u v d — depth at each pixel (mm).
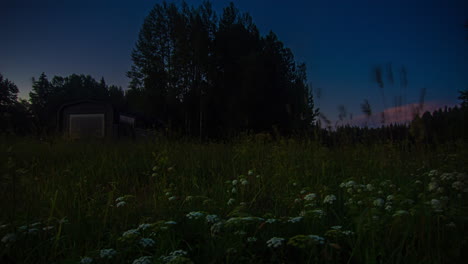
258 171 5570
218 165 6461
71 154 7969
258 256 2428
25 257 2512
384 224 2584
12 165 3307
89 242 2695
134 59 33844
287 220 2787
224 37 33500
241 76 30703
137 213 3553
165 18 34000
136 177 5781
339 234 2422
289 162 5449
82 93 74000
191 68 32688
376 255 2273
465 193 3105
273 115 29109
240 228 2779
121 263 2307
